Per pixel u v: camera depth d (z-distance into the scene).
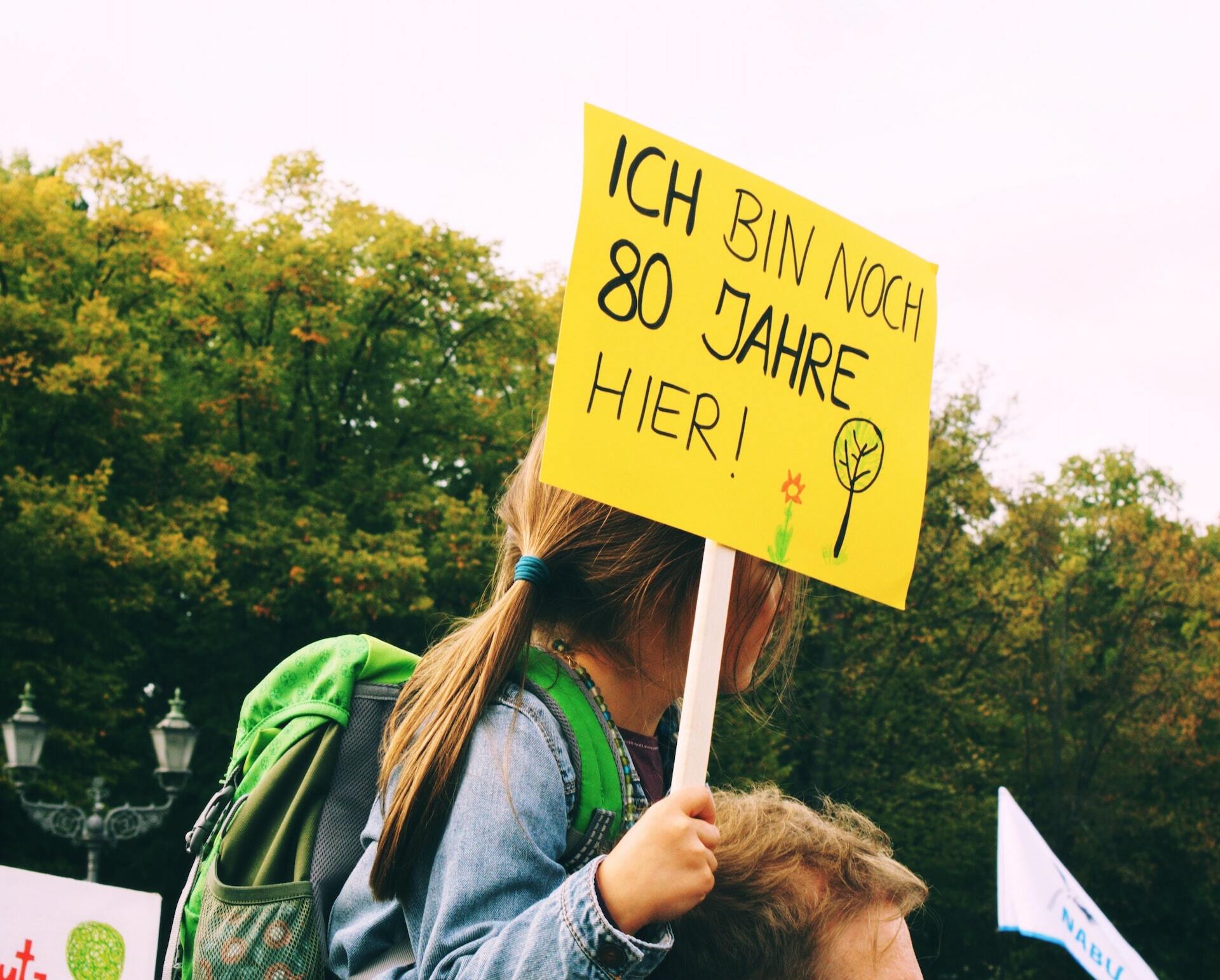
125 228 17.23
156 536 15.79
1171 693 21.03
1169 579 21.48
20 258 16.70
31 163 23.81
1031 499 21.25
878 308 1.52
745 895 1.23
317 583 16.44
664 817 1.07
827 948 1.21
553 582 1.41
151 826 10.92
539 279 19.81
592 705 1.34
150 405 16.44
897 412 1.52
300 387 18.11
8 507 15.30
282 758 1.47
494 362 19.16
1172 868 21.67
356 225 18.75
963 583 20.56
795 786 18.97
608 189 1.33
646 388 1.31
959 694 20.06
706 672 1.22
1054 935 6.30
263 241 18.25
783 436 1.40
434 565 16.84
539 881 1.18
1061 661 20.22
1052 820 20.50
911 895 1.25
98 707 15.67
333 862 1.41
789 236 1.45
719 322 1.37
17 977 2.06
